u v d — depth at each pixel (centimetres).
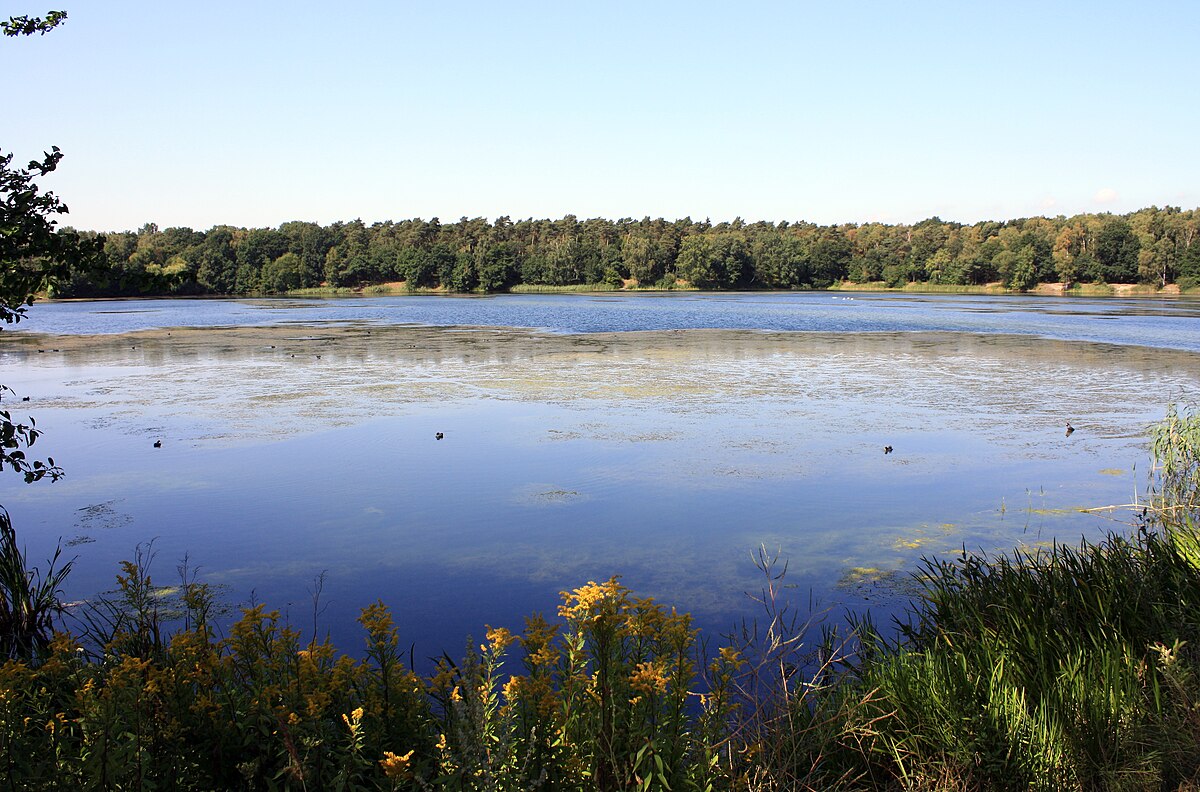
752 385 2116
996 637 521
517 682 356
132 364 2581
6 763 312
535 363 2594
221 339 3484
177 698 363
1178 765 399
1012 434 1525
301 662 377
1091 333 3697
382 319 4894
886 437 1502
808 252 10994
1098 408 1784
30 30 511
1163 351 2905
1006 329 3938
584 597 362
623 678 370
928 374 2322
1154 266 9056
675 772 353
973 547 929
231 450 1413
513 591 823
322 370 2425
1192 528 684
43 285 536
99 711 327
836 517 1047
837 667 597
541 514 1066
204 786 343
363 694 387
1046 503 1096
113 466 1310
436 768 341
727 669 395
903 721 459
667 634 384
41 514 1075
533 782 312
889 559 897
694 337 3566
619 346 3158
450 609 781
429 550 939
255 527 1020
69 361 2669
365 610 401
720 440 1475
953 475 1242
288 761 341
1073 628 535
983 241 11106
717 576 855
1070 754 411
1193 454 1116
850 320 4638
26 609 654
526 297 8775
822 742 430
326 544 962
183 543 970
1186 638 520
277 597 812
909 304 6706
